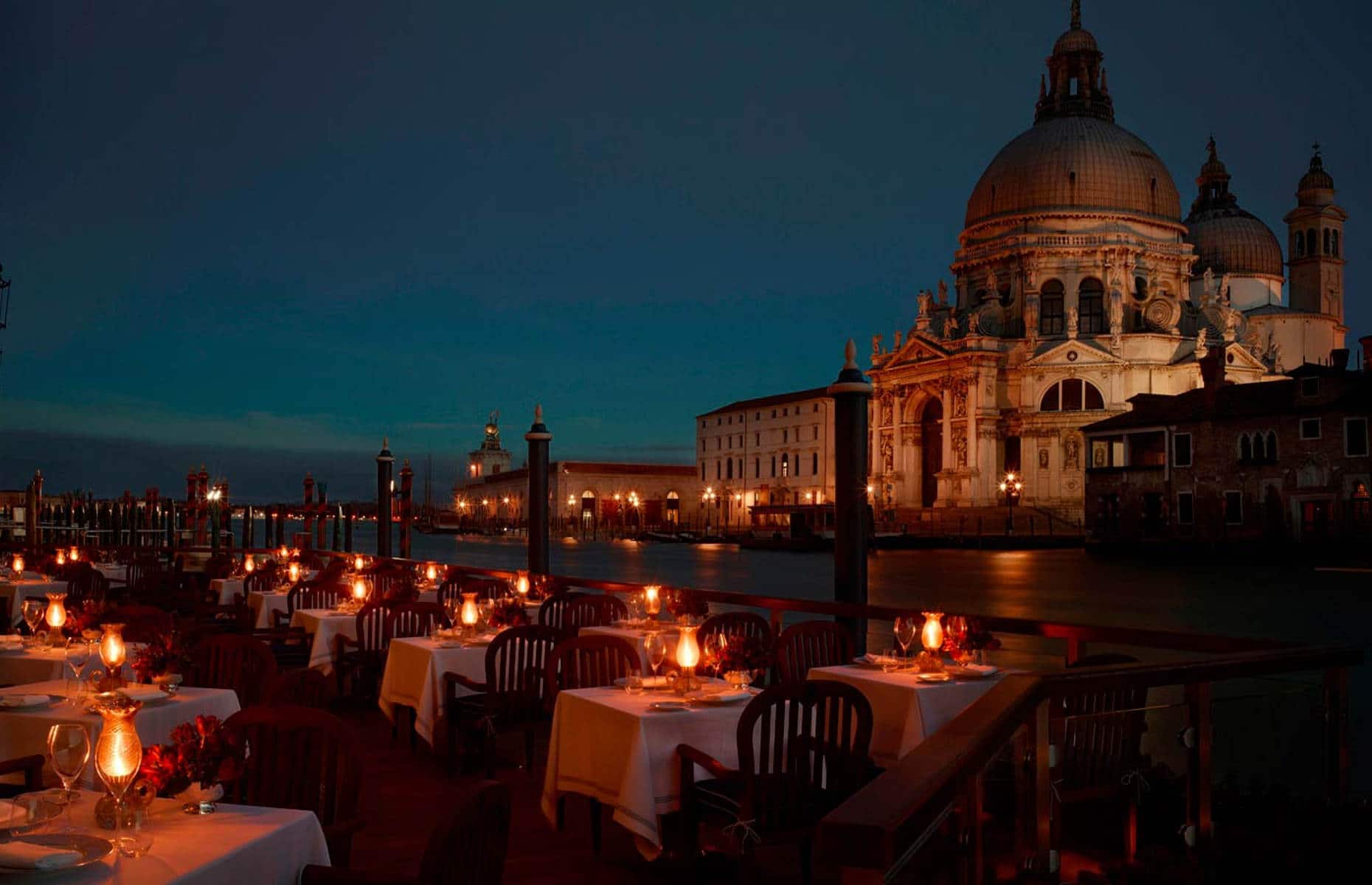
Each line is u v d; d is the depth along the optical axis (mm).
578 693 8648
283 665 15023
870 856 3355
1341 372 66938
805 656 10539
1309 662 7629
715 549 108875
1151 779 6562
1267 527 69375
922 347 109000
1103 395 100062
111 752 4332
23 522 54188
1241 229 122188
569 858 8398
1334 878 6633
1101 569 63969
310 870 4766
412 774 11047
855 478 12797
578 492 161875
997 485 102188
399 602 14008
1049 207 109438
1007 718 4996
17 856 4105
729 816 7180
